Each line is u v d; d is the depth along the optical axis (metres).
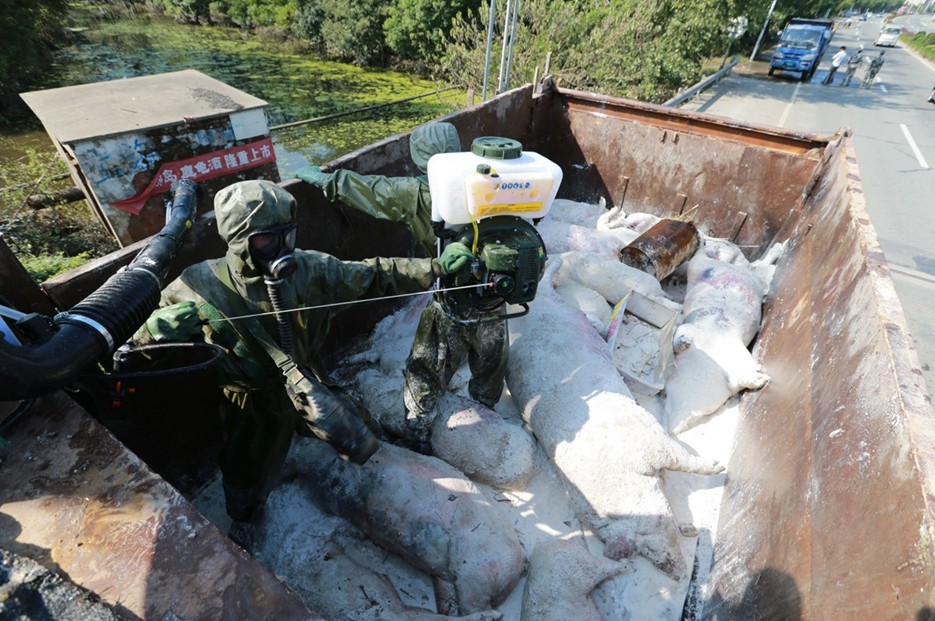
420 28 16.98
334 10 18.72
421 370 2.61
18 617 0.92
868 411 1.59
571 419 2.64
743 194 4.61
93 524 1.12
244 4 23.42
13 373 1.06
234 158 4.63
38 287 1.77
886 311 1.79
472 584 2.13
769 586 1.79
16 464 1.22
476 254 2.16
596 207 5.05
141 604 1.01
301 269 1.90
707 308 3.45
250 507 2.34
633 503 2.40
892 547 1.20
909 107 15.95
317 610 2.08
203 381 2.40
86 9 27.03
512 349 3.08
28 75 13.70
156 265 1.54
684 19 13.14
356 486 2.34
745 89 16.75
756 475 2.42
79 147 3.85
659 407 3.20
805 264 3.16
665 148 4.91
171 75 5.47
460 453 2.67
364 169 3.17
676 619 2.25
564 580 2.13
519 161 2.10
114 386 1.58
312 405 1.81
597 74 11.38
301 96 14.99
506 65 7.00
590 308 3.51
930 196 9.16
